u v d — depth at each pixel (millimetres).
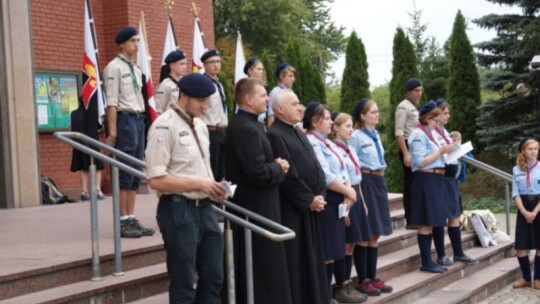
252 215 5031
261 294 5207
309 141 5832
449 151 7727
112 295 5363
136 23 12352
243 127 5176
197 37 10531
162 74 7727
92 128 8742
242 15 33750
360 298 6508
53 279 5324
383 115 29766
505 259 9680
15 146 9773
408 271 8016
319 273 5594
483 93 23516
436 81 25250
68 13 11719
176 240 4496
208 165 4754
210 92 4605
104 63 12359
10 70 9805
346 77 18406
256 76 7922
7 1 9828
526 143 8500
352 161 6613
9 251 5957
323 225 6078
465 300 7660
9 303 4832
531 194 8477
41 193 10086
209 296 4789
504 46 16797
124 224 6602
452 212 8219
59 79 11461
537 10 16625
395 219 9156
